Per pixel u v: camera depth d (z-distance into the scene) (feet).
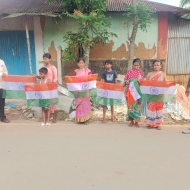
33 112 20.33
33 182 9.41
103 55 27.78
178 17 27.66
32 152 12.21
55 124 17.28
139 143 13.61
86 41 23.17
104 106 17.65
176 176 9.99
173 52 29.04
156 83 15.87
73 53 24.39
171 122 18.66
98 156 11.81
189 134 15.39
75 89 16.63
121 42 27.43
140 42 27.68
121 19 26.86
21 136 14.56
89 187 9.09
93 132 15.48
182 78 29.99
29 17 27.58
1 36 28.96
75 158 11.55
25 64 29.48
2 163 10.99
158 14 27.09
